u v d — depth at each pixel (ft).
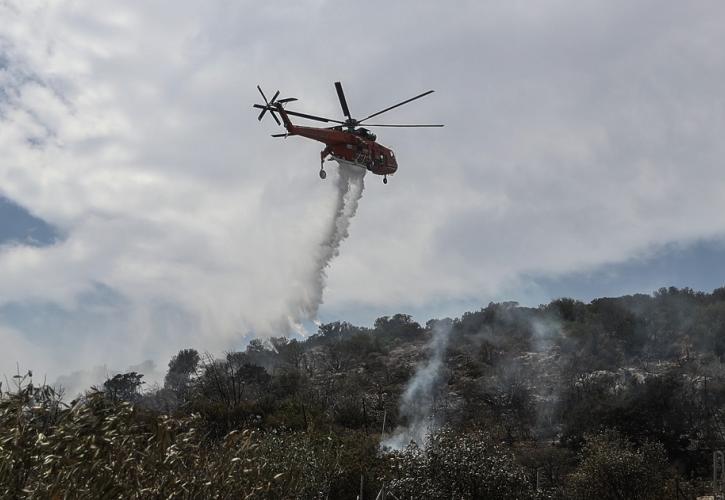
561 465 175.52
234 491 48.39
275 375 290.35
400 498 95.04
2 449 38.40
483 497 93.71
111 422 41.06
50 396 43.32
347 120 121.60
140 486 42.32
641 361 381.60
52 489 37.76
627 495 129.08
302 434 102.01
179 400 196.95
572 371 350.23
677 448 196.75
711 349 384.06
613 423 202.28
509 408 266.57
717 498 108.47
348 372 370.94
